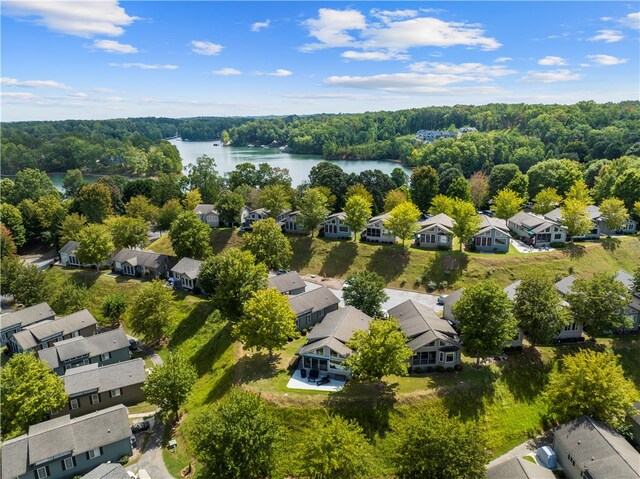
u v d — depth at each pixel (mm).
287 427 46688
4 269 88375
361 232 105125
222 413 42062
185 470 44688
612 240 92812
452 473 35594
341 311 62375
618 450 40688
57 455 44219
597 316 58156
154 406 57625
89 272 94562
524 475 38438
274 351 60188
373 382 51469
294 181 186250
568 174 125312
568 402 47094
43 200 124438
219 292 67625
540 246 92750
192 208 123875
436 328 56375
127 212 123000
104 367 59594
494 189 131625
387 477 42719
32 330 71312
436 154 191750
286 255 89188
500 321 52375
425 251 90375
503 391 52094
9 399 48969
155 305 70938
